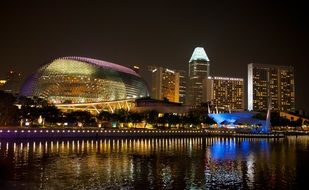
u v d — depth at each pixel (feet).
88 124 607.78
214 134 647.15
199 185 186.80
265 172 226.38
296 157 309.42
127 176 207.21
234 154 328.90
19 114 511.40
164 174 215.31
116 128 573.33
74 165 243.19
